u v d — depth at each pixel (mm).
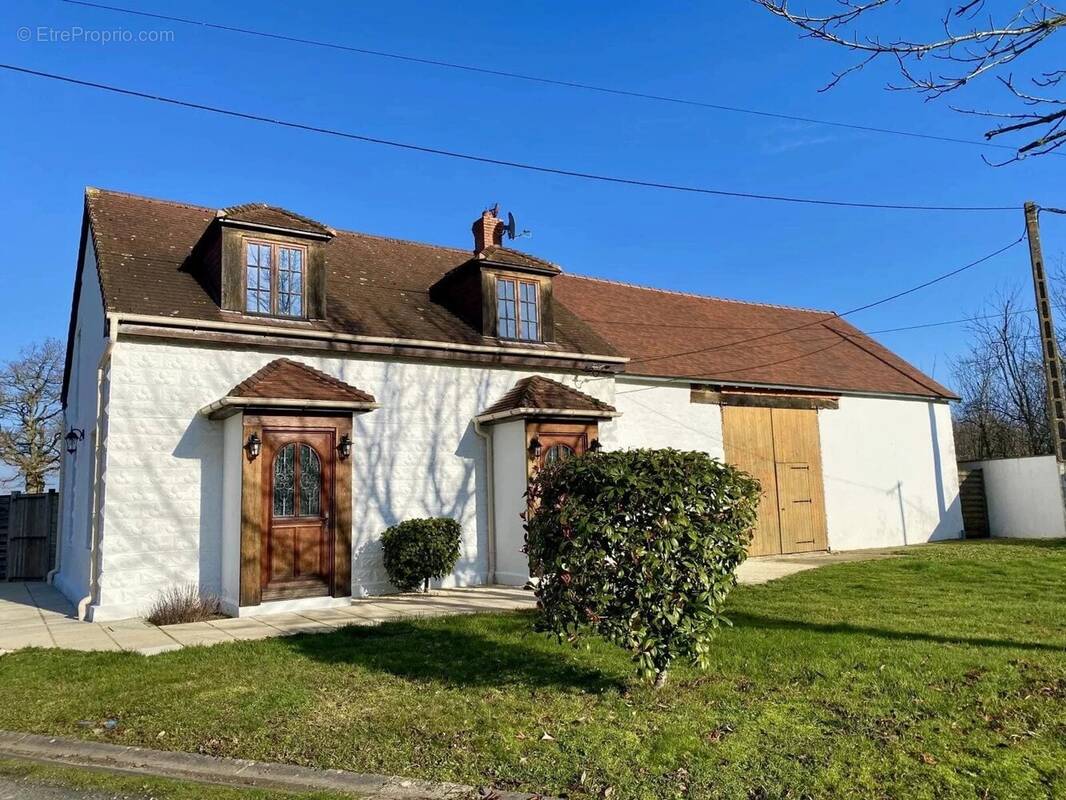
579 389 14203
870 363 21281
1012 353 29844
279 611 9867
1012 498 20891
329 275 13508
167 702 5746
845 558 16031
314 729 5098
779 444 17922
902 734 4684
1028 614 8391
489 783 4211
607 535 5152
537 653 7102
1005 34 4281
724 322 20312
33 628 9133
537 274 14211
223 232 11008
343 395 10633
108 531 9625
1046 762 4207
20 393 31516
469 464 12781
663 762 4359
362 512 11594
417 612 9688
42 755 4906
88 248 13336
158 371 10203
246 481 9836
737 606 9375
